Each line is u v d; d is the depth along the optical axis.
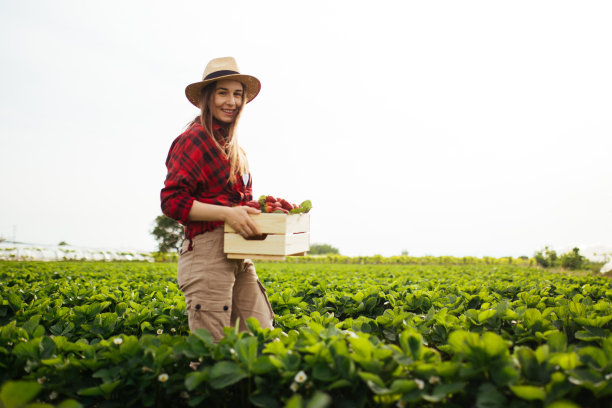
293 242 3.47
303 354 2.88
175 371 2.92
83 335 4.16
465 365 2.53
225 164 3.37
